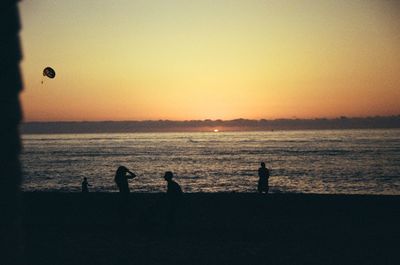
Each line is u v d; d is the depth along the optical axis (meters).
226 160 102.69
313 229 13.00
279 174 67.94
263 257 9.84
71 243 10.79
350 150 140.88
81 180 61.66
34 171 76.94
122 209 13.02
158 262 9.27
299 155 118.94
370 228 13.12
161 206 12.52
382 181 58.44
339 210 15.84
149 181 59.03
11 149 2.09
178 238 11.68
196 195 18.59
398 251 10.41
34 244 10.58
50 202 16.98
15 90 2.10
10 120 2.08
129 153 141.38
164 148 180.12
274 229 12.94
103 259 9.36
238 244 11.09
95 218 14.38
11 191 2.10
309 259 9.69
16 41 2.11
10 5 2.08
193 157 116.06
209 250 10.39
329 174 67.69
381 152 128.50
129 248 10.40
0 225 2.07
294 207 16.36
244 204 16.83
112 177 66.06
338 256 9.95
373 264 9.30
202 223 13.68
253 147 177.00
